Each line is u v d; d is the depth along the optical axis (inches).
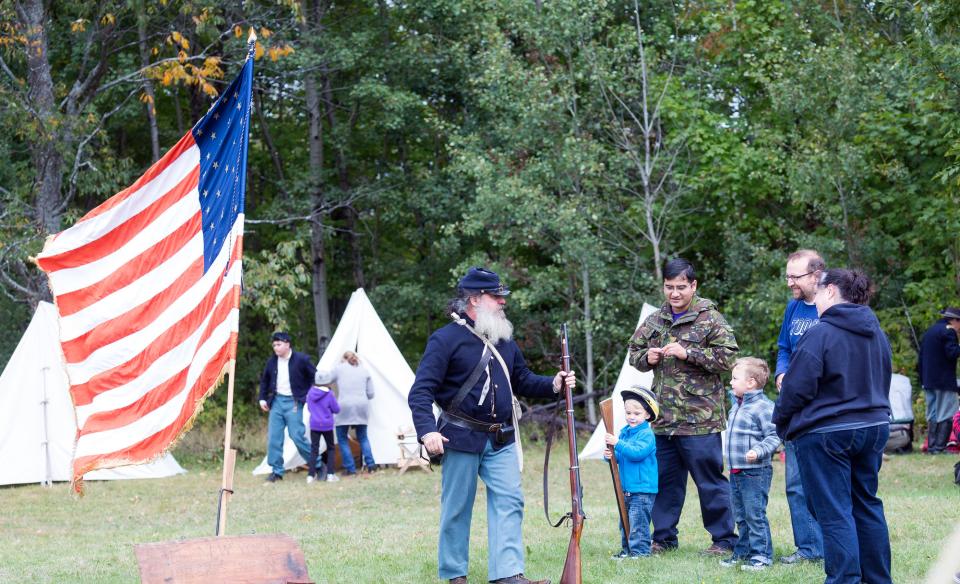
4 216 676.1
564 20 728.3
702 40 780.6
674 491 285.7
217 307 265.9
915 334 695.7
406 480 539.5
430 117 803.4
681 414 278.1
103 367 274.2
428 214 850.1
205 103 943.7
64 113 737.0
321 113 906.7
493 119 815.1
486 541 313.4
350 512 420.2
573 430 230.5
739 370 260.2
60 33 816.3
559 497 468.4
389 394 611.5
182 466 665.6
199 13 705.6
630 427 279.9
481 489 487.2
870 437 209.8
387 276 949.8
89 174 754.8
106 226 283.7
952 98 529.0
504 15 767.7
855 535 207.8
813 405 211.8
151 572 166.9
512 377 248.2
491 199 711.1
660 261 768.9
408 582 250.5
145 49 820.0
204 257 273.6
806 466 212.4
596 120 798.5
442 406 238.5
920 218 644.7
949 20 505.0
